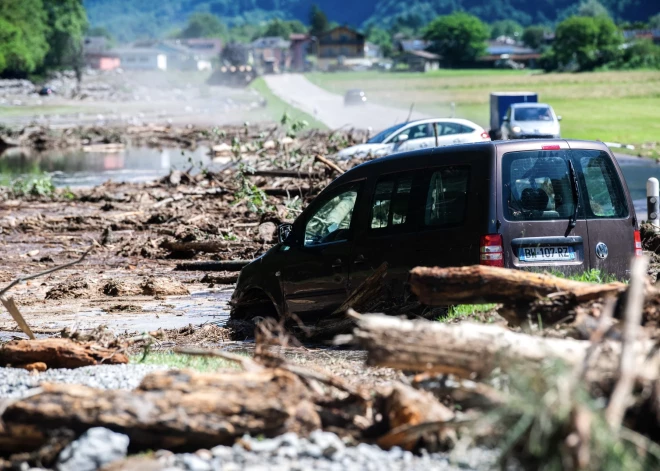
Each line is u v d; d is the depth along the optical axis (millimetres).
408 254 23984
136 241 52438
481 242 22578
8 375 18859
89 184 89562
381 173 25109
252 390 13047
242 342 25984
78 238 55344
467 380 12961
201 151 133500
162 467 11930
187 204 66562
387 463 11969
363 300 24719
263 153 78250
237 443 12680
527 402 10289
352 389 14172
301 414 12977
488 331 13312
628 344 10570
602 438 9828
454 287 16969
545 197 23000
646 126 130125
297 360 20766
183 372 13438
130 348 24750
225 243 48125
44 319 31641
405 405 12820
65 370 19406
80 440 12422
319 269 26234
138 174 99000
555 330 15930
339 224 26047
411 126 75875
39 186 77188
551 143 23250
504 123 103375
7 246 52812
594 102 194125
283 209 54562
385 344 13039
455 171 23406
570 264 22906
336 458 12180
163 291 37062
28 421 12711
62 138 154875
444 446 12422
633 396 11695
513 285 16766
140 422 12656
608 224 23406
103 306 34375
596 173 23562
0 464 12516
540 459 10258
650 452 10422
